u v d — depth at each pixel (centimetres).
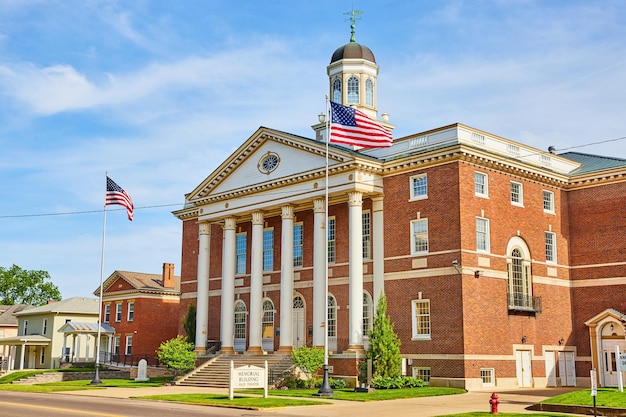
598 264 4750
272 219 5431
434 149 4275
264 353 4903
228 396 3425
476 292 4116
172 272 7744
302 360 4181
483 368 4044
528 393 3800
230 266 5188
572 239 4919
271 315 5288
